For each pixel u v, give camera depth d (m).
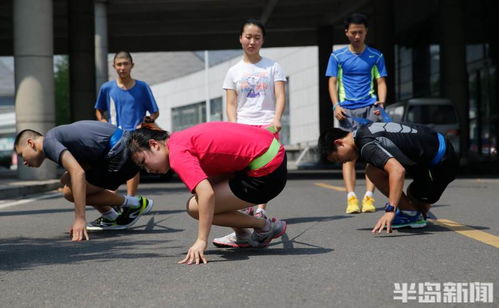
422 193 5.57
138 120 7.60
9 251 5.01
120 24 32.25
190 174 4.13
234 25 33.16
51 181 14.15
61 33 33.88
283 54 50.28
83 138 5.72
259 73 6.55
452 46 21.94
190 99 63.72
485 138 25.83
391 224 5.70
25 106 15.18
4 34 34.03
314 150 41.97
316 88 44.47
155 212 7.77
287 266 4.10
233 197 4.46
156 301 3.26
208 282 3.67
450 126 18.53
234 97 6.61
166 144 4.30
